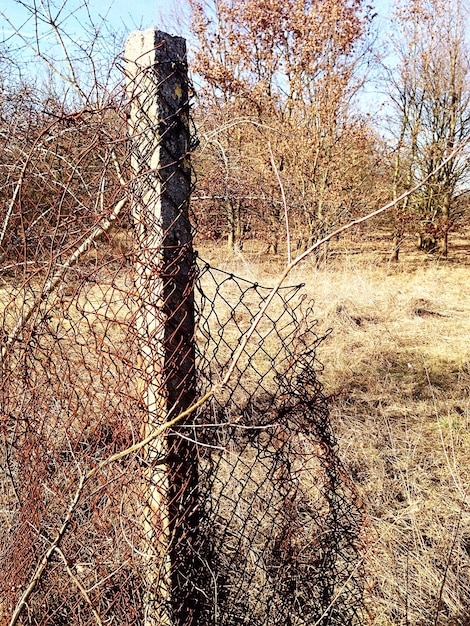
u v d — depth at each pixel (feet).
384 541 8.43
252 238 43.32
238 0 47.93
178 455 5.58
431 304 31.78
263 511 8.14
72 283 6.16
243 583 6.53
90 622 5.79
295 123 46.42
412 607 7.41
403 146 51.06
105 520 5.71
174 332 5.42
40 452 5.95
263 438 10.71
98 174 6.06
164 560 5.51
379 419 14.39
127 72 5.52
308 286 32.76
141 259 5.44
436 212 53.93
